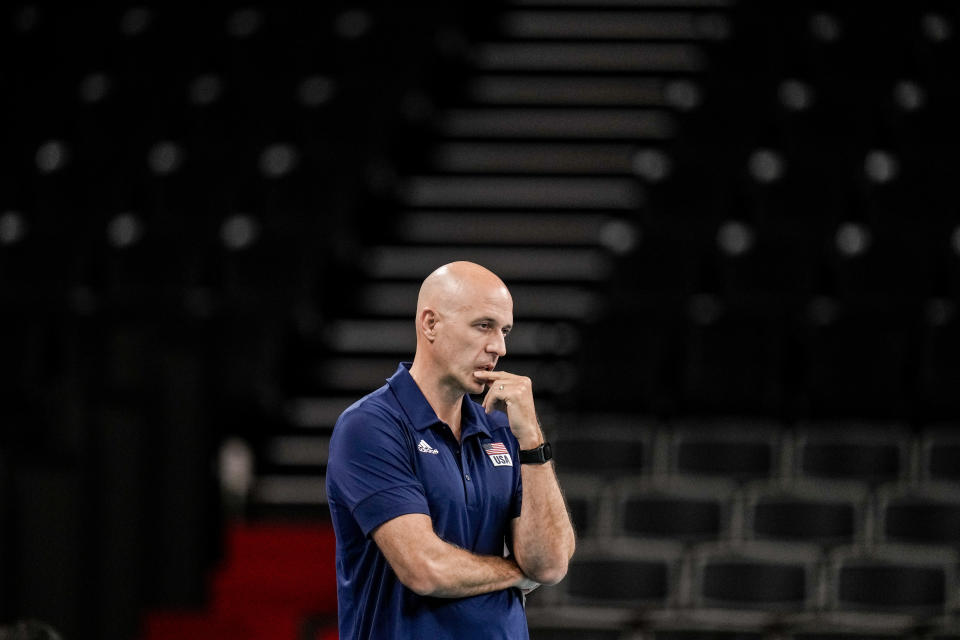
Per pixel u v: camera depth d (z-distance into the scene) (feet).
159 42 115.55
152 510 66.44
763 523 66.85
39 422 69.41
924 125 99.71
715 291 90.02
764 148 101.65
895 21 110.52
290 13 116.57
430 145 106.93
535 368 86.28
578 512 66.74
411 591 29.14
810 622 58.70
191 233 93.76
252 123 104.17
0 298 90.84
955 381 78.23
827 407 78.64
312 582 68.59
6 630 37.60
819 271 88.94
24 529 60.44
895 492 68.64
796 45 108.78
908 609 61.77
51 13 121.19
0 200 101.81
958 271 86.38
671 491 68.90
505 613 29.50
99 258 93.61
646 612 59.88
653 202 94.12
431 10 113.70
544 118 107.96
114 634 63.16
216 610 67.46
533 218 98.73
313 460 80.12
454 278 29.45
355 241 95.96
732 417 79.46
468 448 30.14
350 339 89.56
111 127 107.24
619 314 82.23
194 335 79.61
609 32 116.16
